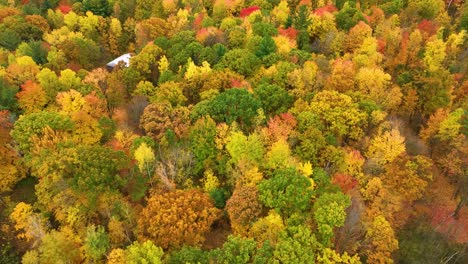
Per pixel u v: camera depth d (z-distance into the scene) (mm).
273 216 43281
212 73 69750
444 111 63625
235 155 51312
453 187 57438
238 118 57969
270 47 78875
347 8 96875
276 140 54250
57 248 44625
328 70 73812
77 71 83625
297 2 112625
